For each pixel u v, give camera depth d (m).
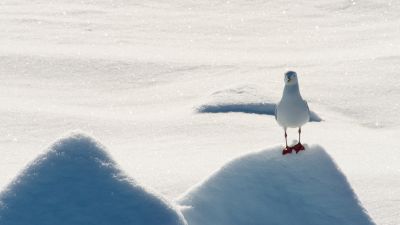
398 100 13.46
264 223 5.81
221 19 24.86
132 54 18.62
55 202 4.73
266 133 11.19
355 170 8.43
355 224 5.85
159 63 17.52
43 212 4.67
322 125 11.96
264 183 6.05
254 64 17.77
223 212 5.81
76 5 26.91
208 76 16.52
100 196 4.77
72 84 15.70
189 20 24.69
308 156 6.31
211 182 5.99
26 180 4.83
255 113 12.73
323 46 20.42
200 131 11.39
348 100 13.66
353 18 24.36
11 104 13.30
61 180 4.83
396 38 20.53
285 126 7.02
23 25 22.69
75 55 17.91
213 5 27.19
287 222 5.84
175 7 26.97
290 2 27.12
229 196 5.92
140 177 8.14
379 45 19.61
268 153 6.32
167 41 21.45
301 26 23.58
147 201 4.80
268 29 23.31
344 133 11.34
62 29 22.41
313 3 26.73
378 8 25.23
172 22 24.31
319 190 6.05
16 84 15.45
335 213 5.92
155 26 23.62
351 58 17.62
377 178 7.99
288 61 18.05
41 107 13.22
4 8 25.89
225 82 15.65
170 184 7.77
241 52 19.86
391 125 12.30
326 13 25.33
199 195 5.87
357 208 5.95
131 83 15.95
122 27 23.28
